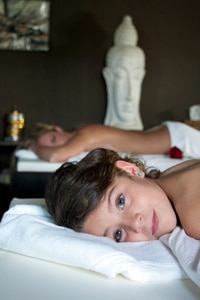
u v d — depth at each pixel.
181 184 0.97
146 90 3.42
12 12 3.19
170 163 2.10
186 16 3.38
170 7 3.36
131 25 3.20
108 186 0.93
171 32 3.39
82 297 0.70
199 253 0.79
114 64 3.12
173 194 0.97
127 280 0.77
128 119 3.18
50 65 3.32
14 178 1.81
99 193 0.91
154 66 3.41
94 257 0.78
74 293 0.71
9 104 3.33
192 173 0.98
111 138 2.35
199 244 0.84
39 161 2.20
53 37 3.30
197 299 0.70
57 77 3.34
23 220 0.94
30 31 3.22
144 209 0.92
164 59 3.41
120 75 3.12
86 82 3.35
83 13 3.29
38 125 2.54
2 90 3.32
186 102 3.46
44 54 3.31
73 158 2.22
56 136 2.36
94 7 3.30
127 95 3.14
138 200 0.92
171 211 0.94
